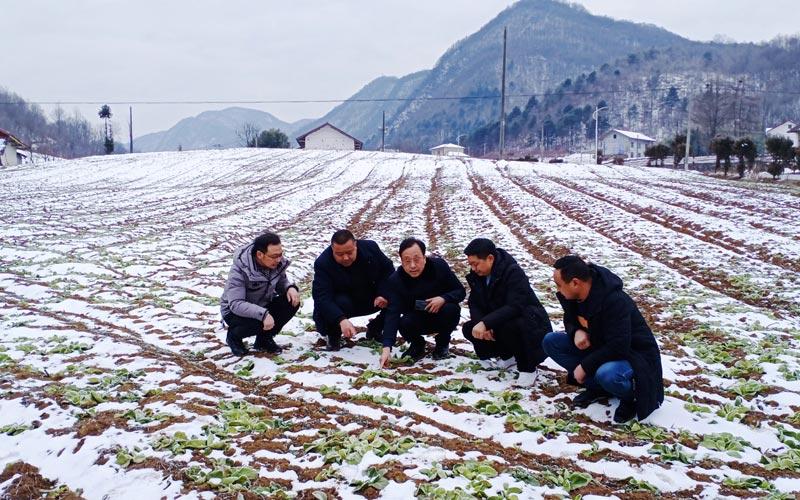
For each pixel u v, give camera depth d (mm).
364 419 5262
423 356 7254
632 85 191625
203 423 5047
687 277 12383
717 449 4812
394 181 40312
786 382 6320
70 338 7738
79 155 140375
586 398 5691
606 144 118000
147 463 4352
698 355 7367
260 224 22156
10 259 13750
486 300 6516
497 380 6422
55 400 5465
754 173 40969
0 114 127000
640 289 11203
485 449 4703
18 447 4684
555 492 4043
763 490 4145
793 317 9148
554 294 10773
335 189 36156
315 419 5270
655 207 22688
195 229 19422
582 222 20766
